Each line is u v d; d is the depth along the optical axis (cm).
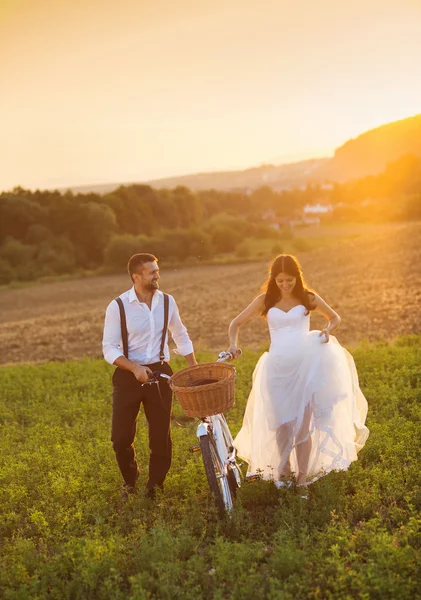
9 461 713
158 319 562
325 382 550
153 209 11375
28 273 7881
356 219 15475
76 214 9025
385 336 1833
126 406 562
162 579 402
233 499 544
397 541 430
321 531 475
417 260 4169
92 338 2683
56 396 1137
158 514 524
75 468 645
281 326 561
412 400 814
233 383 495
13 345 2705
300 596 383
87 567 424
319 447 549
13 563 452
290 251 9156
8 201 8856
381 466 577
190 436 760
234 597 381
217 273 6200
